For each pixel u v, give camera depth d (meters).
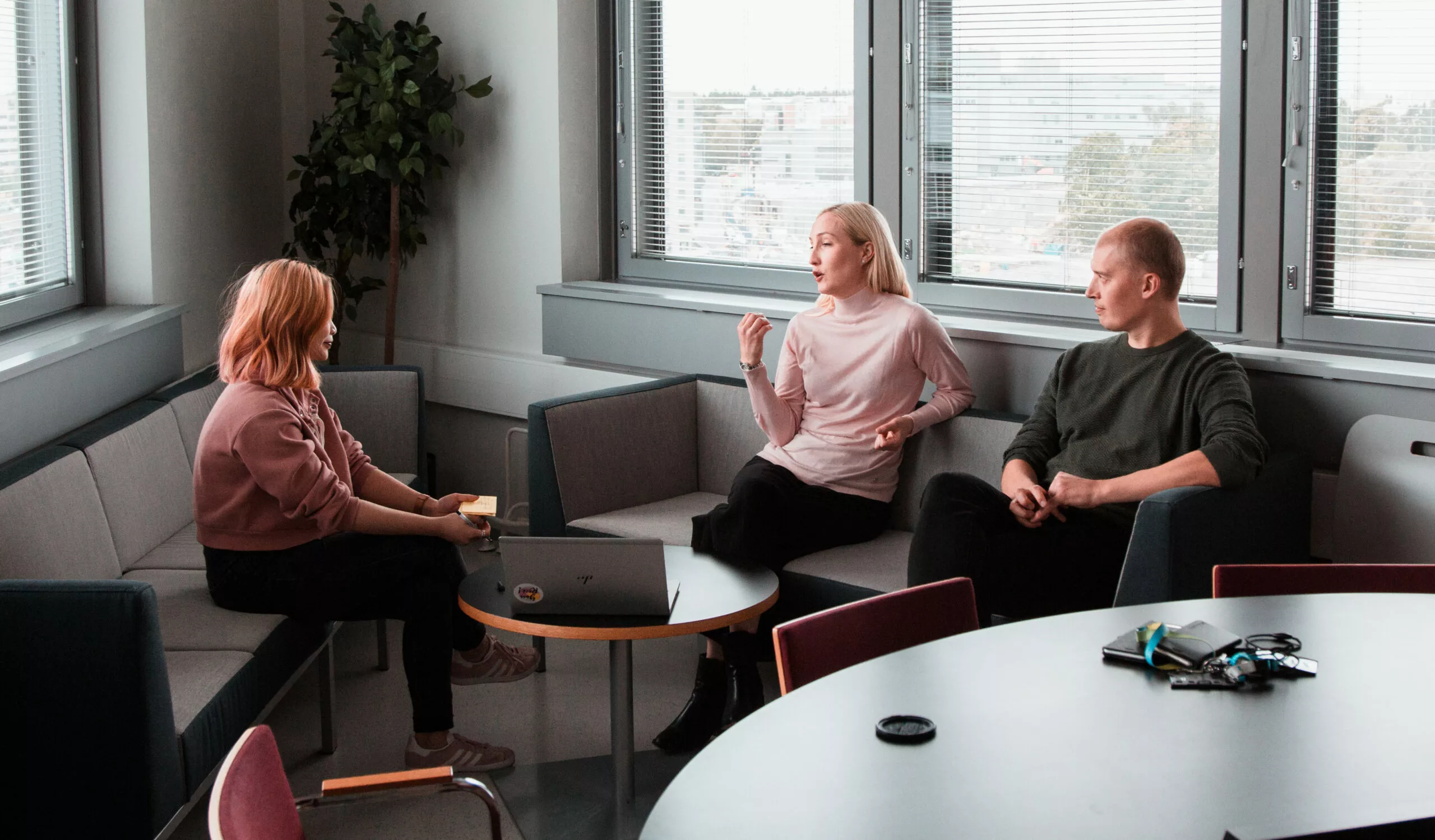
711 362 4.40
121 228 4.30
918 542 3.00
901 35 4.12
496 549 4.95
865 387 3.57
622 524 3.75
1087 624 1.88
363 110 4.82
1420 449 3.05
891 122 4.19
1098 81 3.76
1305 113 3.37
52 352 3.40
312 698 3.58
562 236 4.90
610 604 2.61
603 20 4.90
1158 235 3.05
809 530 3.44
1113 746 1.48
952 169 4.12
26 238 3.94
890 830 1.30
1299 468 3.12
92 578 3.04
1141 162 3.72
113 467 3.29
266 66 5.24
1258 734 1.50
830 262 3.56
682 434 4.13
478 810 2.90
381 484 3.32
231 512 2.96
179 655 2.72
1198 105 3.59
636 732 3.32
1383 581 2.18
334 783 1.77
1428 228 3.27
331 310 3.04
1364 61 3.29
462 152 5.14
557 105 4.81
